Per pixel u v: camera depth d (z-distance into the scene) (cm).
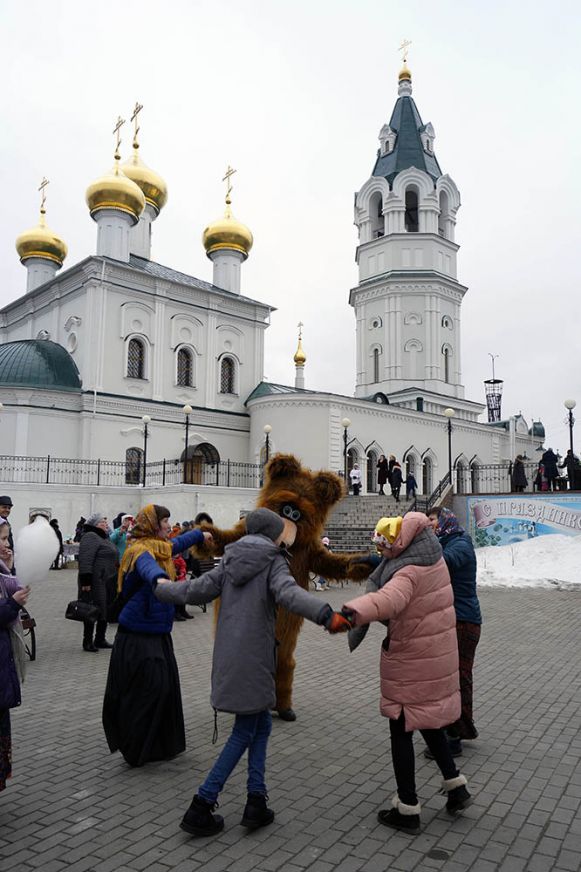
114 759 570
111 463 2853
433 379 4366
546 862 399
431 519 630
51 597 1614
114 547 1056
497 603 1459
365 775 533
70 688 802
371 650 1022
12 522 2433
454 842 424
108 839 429
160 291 3425
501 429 4656
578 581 1748
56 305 3475
